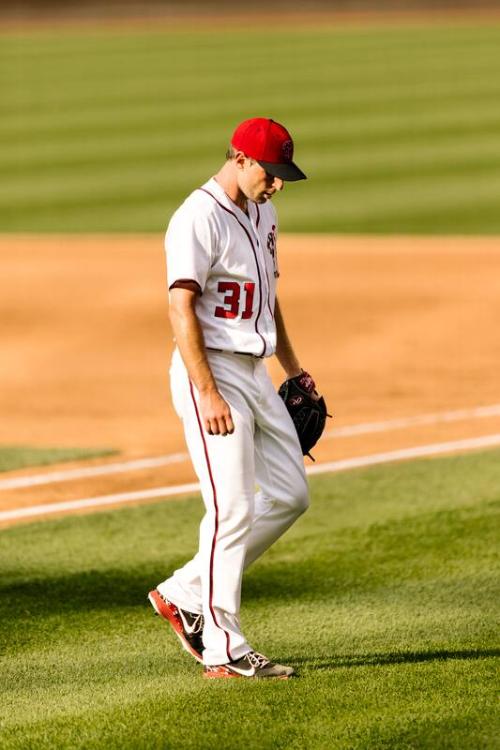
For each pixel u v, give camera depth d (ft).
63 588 65.57
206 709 48.67
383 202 193.88
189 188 206.18
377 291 144.66
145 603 63.31
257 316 51.11
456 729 46.37
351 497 81.30
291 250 164.76
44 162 232.94
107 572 68.13
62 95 321.11
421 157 228.84
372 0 579.07
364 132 256.11
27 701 50.49
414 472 86.69
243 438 50.44
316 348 124.88
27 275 154.10
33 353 125.80
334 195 199.72
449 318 134.31
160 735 46.34
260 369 51.72
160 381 115.96
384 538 73.05
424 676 51.90
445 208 188.75
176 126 268.41
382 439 95.45
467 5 565.94
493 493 81.41
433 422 100.07
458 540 72.28
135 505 80.53
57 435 98.53
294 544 72.38
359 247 165.89
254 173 49.37
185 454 92.79
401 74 344.69
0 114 292.61
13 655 56.13
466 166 220.02
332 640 57.26
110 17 562.66
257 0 581.53
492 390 109.70
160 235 175.22
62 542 73.31
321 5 575.38
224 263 49.98
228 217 49.88
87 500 81.71
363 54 394.52
